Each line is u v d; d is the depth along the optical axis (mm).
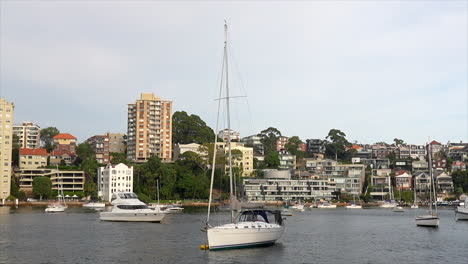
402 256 69875
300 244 80750
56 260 65438
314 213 182500
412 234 99188
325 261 65125
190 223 120250
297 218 152000
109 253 71062
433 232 103375
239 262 62219
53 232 98562
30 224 116812
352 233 101062
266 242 72312
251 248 70625
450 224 124375
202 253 69688
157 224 117000
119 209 123375
